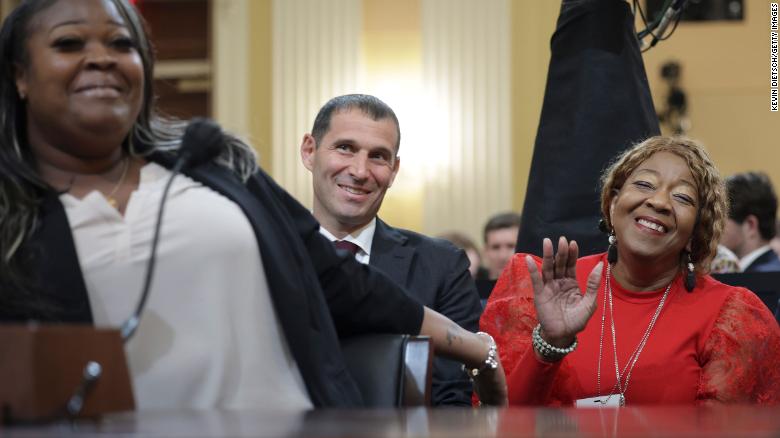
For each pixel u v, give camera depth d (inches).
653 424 55.9
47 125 80.8
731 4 357.7
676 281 119.0
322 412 64.8
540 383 106.3
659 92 356.8
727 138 354.9
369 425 55.2
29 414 54.2
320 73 358.9
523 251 130.3
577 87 128.8
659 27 141.7
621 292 119.1
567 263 102.9
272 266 81.7
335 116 132.3
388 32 358.9
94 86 79.4
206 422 56.3
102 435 48.9
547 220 128.4
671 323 116.3
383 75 357.4
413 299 92.8
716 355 114.6
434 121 353.1
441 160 351.9
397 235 133.0
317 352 82.5
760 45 355.6
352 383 84.0
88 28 79.7
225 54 368.5
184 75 391.2
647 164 117.7
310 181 356.2
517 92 351.9
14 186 78.2
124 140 85.8
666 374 114.0
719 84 356.5
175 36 394.0
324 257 88.0
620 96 128.1
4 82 82.6
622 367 114.9
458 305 127.6
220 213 81.0
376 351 86.7
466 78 353.1
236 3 369.7
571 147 128.3
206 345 77.8
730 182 205.2
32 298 75.2
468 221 349.1
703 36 358.3
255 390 79.4
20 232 76.9
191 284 78.5
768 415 62.2
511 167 349.4
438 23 355.9
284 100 360.2
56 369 55.6
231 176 85.4
